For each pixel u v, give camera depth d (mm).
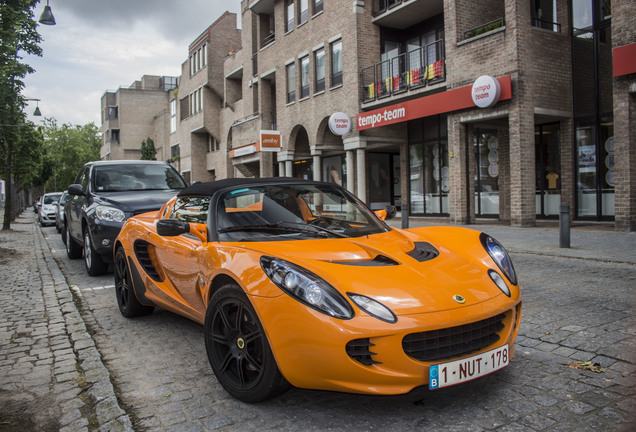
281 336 2453
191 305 3648
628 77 10461
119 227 6816
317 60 21453
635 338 3664
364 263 2834
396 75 18219
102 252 6879
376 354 2344
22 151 18828
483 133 16734
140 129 70438
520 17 12539
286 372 2463
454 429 2391
